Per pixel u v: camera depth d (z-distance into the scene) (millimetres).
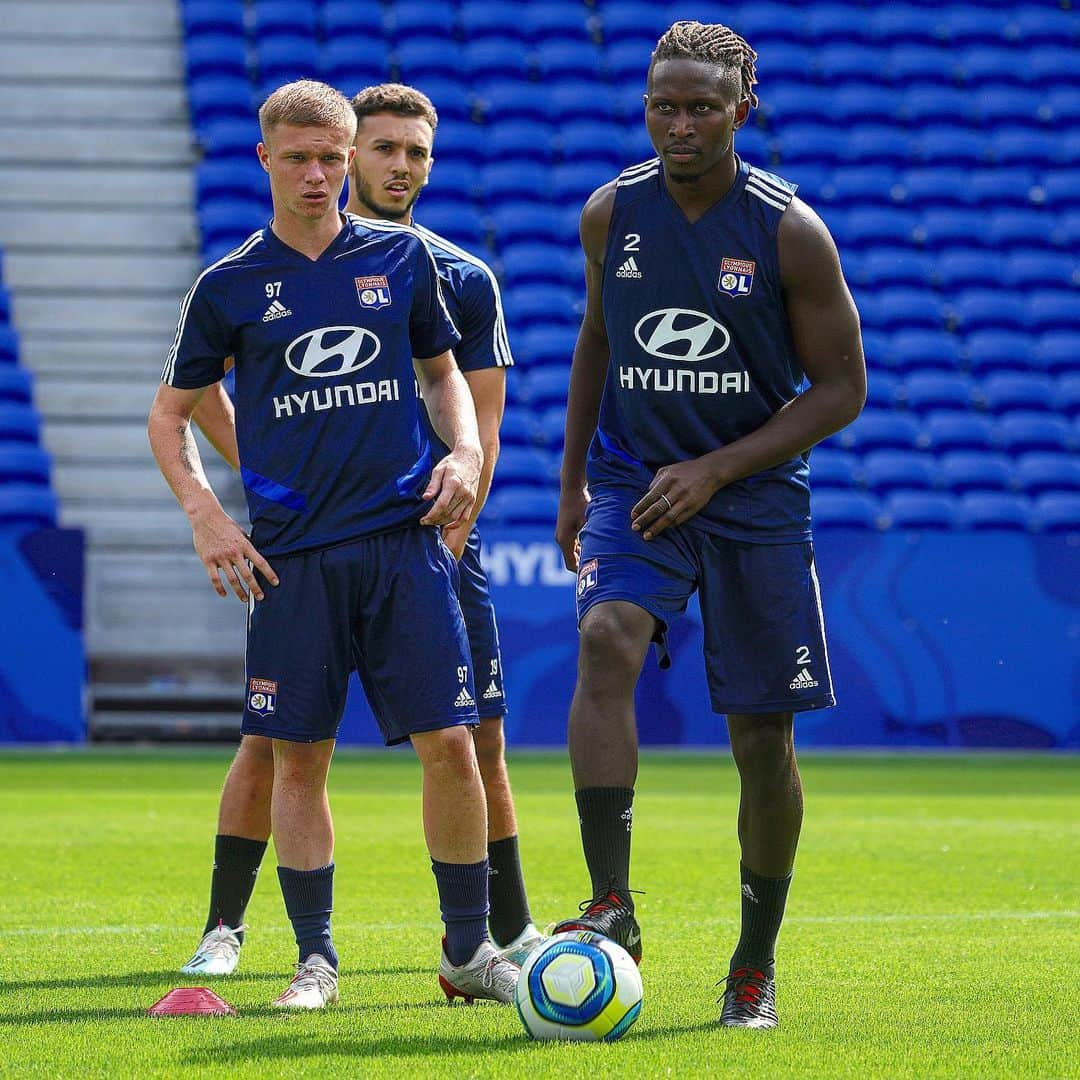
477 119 76812
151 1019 13320
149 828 30781
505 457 60312
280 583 14438
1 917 20047
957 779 44594
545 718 51438
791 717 13883
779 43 81875
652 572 13508
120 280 66938
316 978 14281
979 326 71625
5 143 69812
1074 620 52938
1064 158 79062
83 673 50250
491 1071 11117
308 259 14570
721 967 16766
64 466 61062
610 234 14094
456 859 14500
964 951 17922
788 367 14164
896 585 52469
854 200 76062
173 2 75625
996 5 84625
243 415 14695
